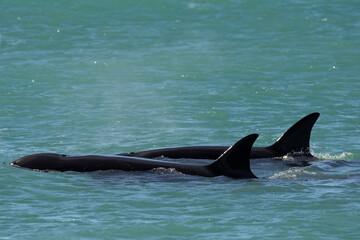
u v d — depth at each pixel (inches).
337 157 2551.7
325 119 3073.3
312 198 2027.6
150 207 1955.0
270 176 2326.5
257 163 2514.8
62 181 2208.4
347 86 3703.3
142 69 4188.0
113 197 2047.2
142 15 5816.9
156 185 2175.2
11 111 3221.0
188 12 5940.0
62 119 3102.9
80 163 2343.8
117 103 3410.4
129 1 6141.7
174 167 2322.8
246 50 4692.4
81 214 1893.5
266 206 1958.7
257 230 1776.6
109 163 2345.0
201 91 3639.3
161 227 1797.5
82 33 5231.3
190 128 2967.5
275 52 4618.6
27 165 2347.4
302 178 2262.6
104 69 4185.5
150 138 2817.4
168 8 6033.5
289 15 5812.0
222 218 1863.9
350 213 1892.2
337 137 2800.2
